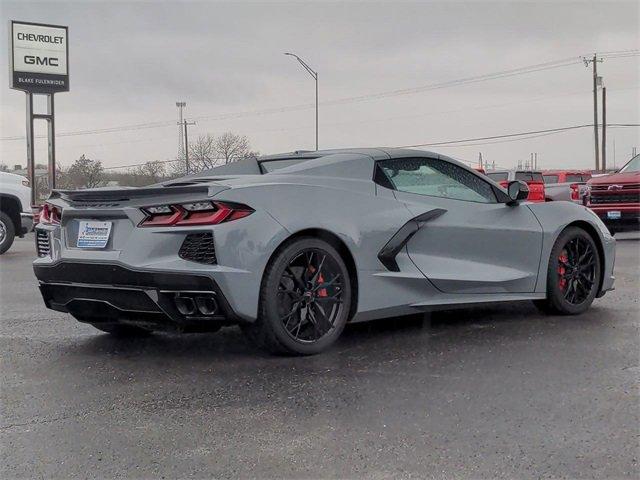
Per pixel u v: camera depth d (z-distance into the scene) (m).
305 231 4.55
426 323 5.70
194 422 3.48
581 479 2.82
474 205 5.52
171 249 4.27
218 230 4.18
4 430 3.41
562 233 5.97
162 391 3.98
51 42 33.28
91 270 4.47
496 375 4.20
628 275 8.65
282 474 2.90
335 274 4.68
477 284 5.39
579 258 6.08
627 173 14.20
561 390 3.90
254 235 4.27
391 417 3.51
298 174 4.76
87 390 4.03
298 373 4.27
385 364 4.45
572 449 3.11
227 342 5.16
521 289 5.72
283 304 4.47
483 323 5.68
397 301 5.00
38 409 3.71
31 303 7.10
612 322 5.71
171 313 4.30
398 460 3.01
